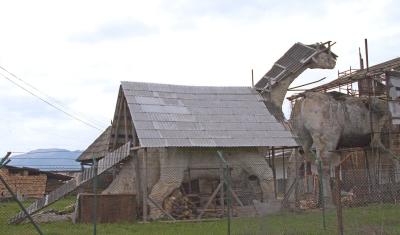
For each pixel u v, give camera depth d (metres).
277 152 36.56
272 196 23.75
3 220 21.33
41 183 47.75
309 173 28.31
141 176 22.77
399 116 26.47
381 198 24.94
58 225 18.39
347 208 22.06
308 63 29.59
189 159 22.83
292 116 28.84
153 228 17.27
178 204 21.58
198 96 25.61
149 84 25.14
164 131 22.16
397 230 13.95
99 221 19.45
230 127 23.75
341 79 30.50
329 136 27.08
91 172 20.45
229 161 23.48
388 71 26.61
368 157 29.41
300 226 15.43
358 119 28.22
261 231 14.58
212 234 14.60
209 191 23.30
